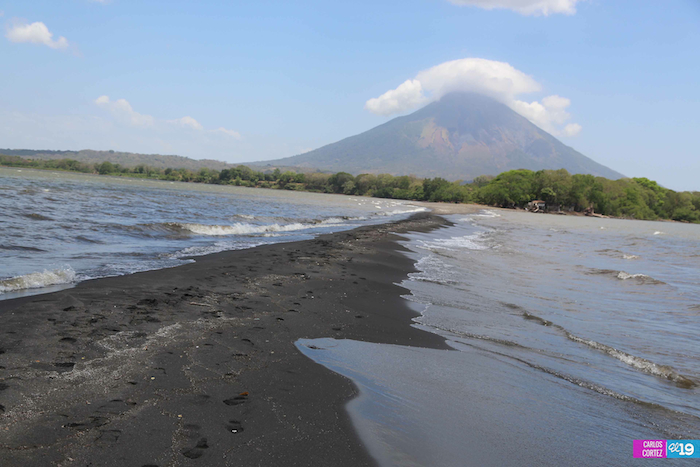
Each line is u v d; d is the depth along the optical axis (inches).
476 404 183.2
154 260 448.5
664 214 5251.0
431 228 1288.1
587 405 191.2
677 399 203.3
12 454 117.8
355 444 141.9
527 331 300.7
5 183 1834.4
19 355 179.8
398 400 179.9
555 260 719.7
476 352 252.5
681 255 964.6
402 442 146.8
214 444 133.7
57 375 166.9
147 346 206.4
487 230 1438.2
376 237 865.5
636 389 212.2
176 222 856.9
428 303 365.1
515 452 147.3
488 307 364.2
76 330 216.2
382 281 441.4
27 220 674.8
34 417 137.0
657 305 408.5
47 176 3577.8
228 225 896.3
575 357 254.2
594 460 146.6
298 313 297.7
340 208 2343.8
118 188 2440.9
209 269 414.3
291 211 1688.0
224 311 281.4
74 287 305.9
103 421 139.6
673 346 283.3
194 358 198.7
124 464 119.4
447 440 151.3
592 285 502.0
